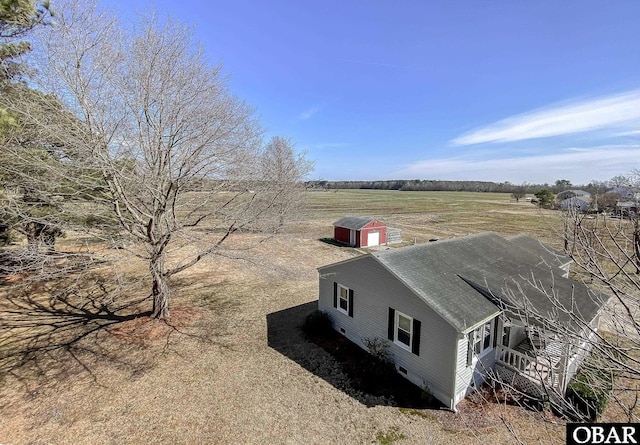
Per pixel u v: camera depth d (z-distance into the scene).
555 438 6.58
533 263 11.63
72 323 11.43
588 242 3.68
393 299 8.94
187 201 10.62
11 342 10.08
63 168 9.03
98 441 6.44
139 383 8.25
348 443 6.54
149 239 10.20
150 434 6.65
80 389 7.97
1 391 7.84
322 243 28.12
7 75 8.88
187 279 17.05
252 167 10.91
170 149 9.59
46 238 11.55
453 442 6.56
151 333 10.75
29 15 7.74
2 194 8.86
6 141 8.34
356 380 8.58
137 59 8.91
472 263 10.59
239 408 7.45
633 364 7.23
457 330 7.11
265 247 23.31
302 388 8.21
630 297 3.17
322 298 11.97
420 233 33.78
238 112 12.13
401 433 6.80
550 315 4.25
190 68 9.55
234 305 13.59
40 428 6.72
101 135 8.28
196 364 9.16
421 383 8.24
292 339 10.73
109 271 16.94
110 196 9.54
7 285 14.58
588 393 6.86
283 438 6.63
